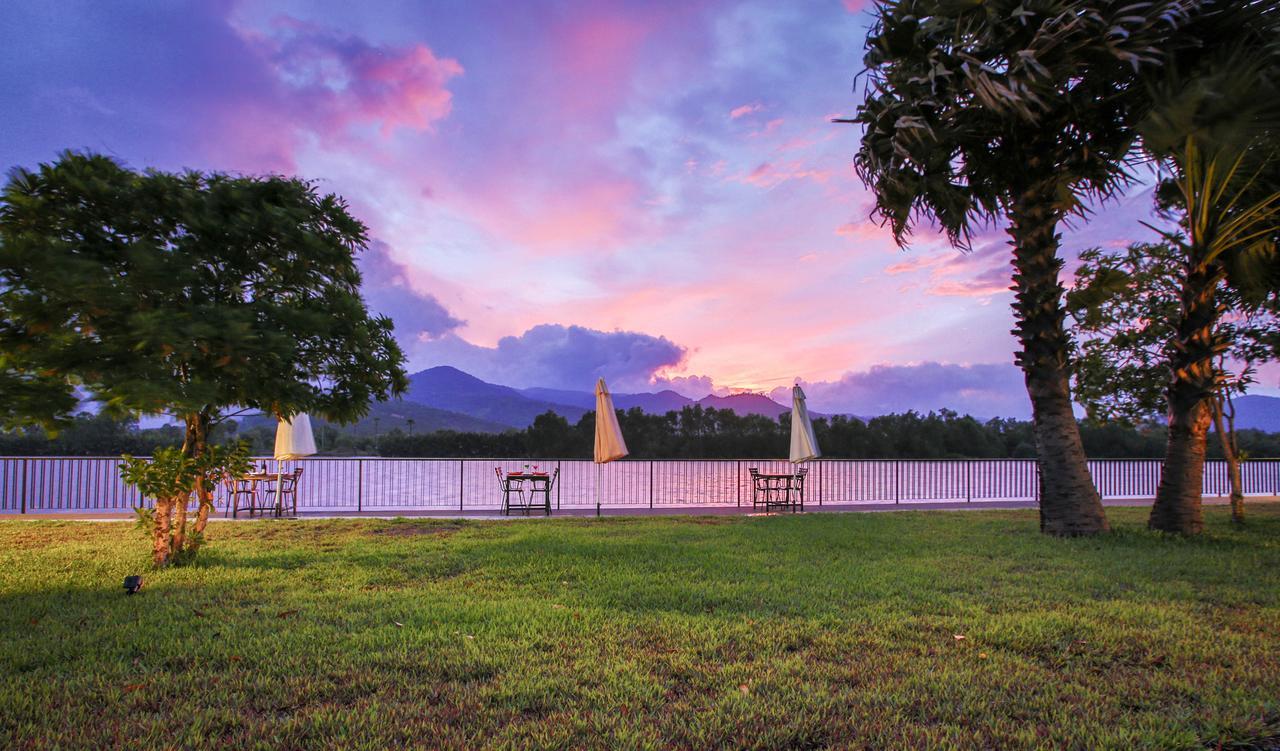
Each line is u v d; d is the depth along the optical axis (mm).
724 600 6004
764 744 3111
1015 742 3172
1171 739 3154
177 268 6008
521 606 5707
